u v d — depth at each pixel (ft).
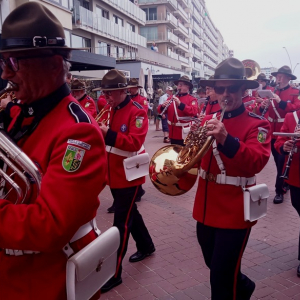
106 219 16.97
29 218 4.37
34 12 4.73
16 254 4.99
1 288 5.09
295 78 23.40
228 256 8.10
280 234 15.02
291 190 12.49
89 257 4.95
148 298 10.59
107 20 85.40
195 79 85.71
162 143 40.96
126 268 12.34
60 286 5.01
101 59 36.47
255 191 8.24
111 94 11.84
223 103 8.49
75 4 72.84
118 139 11.07
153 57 102.01
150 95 67.77
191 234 15.07
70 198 4.41
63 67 5.10
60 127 4.80
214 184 8.54
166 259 12.91
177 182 8.70
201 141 8.14
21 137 5.01
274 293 10.72
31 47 4.65
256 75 22.25
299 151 12.17
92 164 4.68
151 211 18.02
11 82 5.02
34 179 4.58
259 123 8.38
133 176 11.28
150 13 139.23
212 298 8.26
